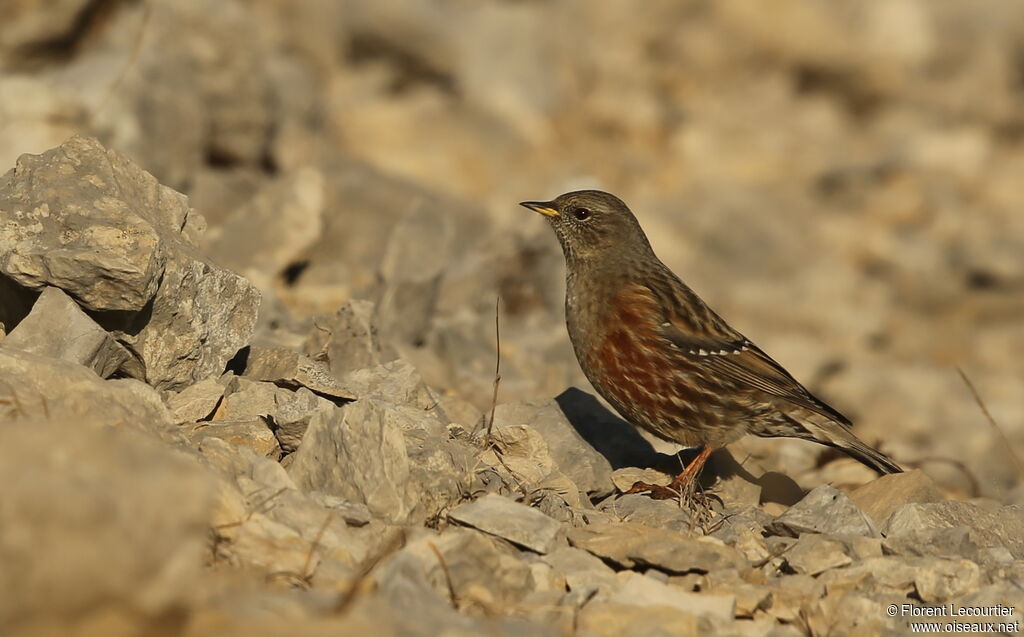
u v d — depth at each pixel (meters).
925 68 32.00
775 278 22.42
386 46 25.92
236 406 9.56
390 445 8.20
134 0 18.12
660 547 7.98
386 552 6.96
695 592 7.83
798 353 19.12
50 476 5.34
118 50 17.33
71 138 9.55
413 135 24.17
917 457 14.37
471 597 7.08
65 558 5.22
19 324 8.89
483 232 18.27
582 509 9.24
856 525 9.05
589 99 27.52
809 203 25.47
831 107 30.58
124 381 8.20
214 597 6.01
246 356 10.34
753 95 29.95
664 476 10.68
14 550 5.19
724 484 10.92
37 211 9.09
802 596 7.77
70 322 8.88
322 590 6.70
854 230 24.33
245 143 18.92
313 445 8.55
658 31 31.12
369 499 8.13
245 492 7.73
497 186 23.48
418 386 10.69
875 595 7.96
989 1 33.91
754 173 26.72
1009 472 14.16
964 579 8.10
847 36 31.70
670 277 11.64
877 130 29.75
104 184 9.36
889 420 16.75
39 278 8.94
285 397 9.51
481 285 15.49
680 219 23.58
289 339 11.88
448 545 7.21
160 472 5.61
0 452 5.45
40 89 16.08
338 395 10.06
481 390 13.32
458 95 26.09
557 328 15.12
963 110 30.94
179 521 5.49
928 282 22.69
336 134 23.27
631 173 25.52
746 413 11.27
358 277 15.65
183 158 17.38
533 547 7.87
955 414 17.05
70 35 17.95
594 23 30.64
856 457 11.30
